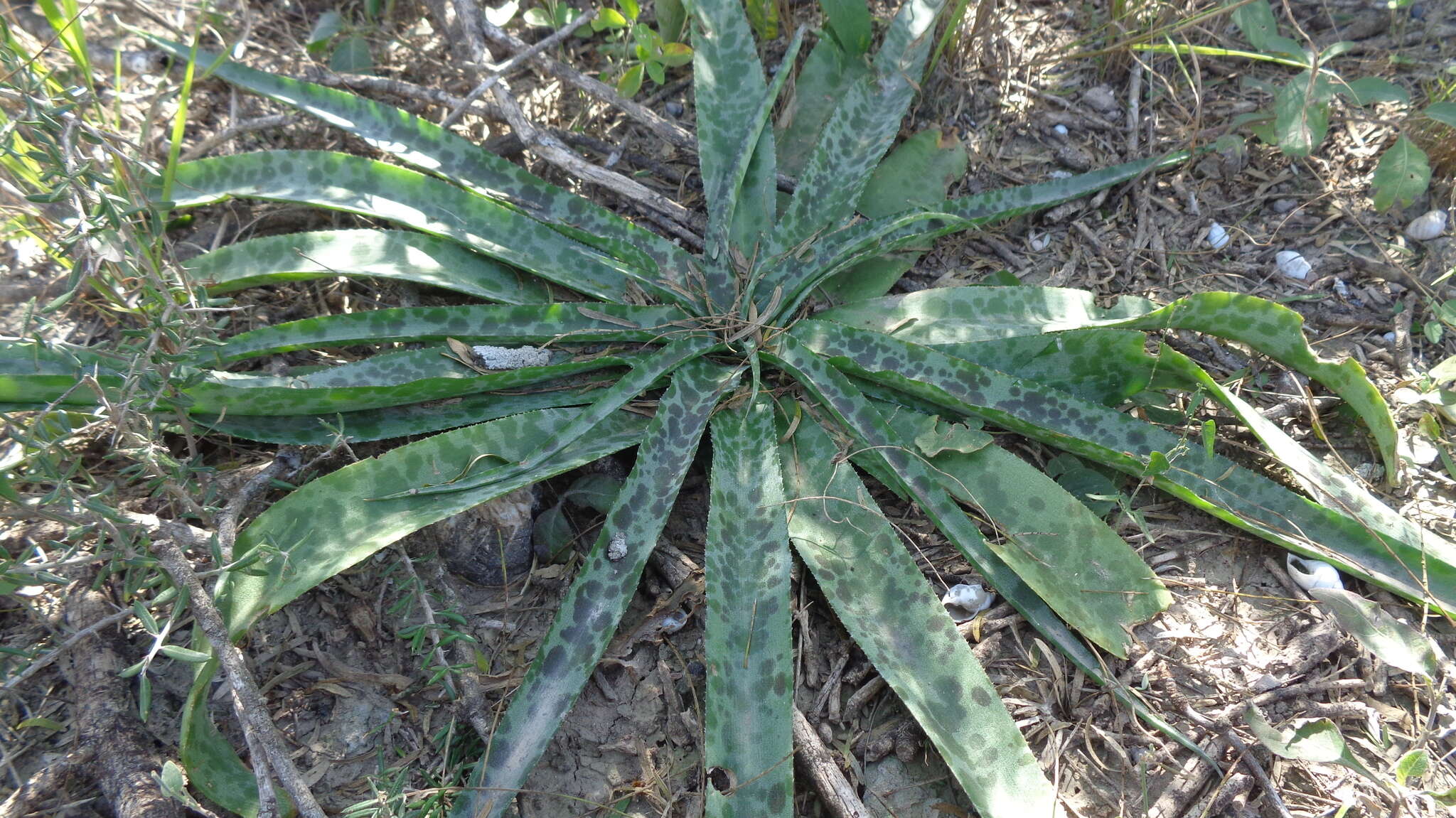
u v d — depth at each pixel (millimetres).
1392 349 555
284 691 426
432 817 373
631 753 420
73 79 568
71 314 506
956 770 372
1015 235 602
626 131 631
